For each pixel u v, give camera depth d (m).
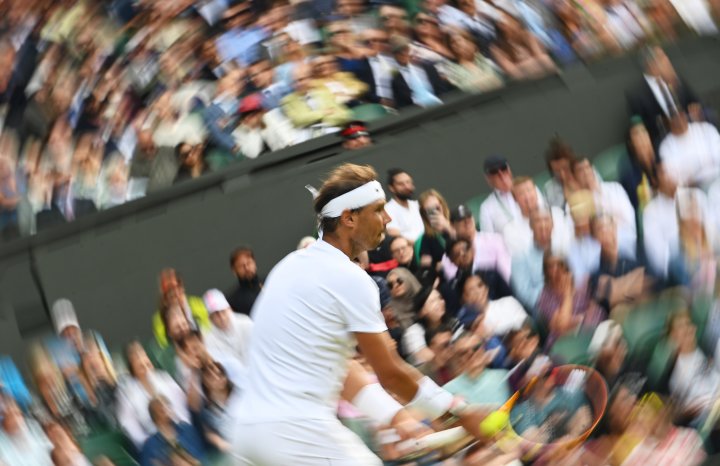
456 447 7.18
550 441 9.34
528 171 12.41
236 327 11.38
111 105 14.09
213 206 12.07
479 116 12.62
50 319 11.56
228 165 12.42
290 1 14.87
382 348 6.41
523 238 11.75
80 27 14.65
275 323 6.41
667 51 13.36
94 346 11.36
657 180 12.20
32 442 10.79
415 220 11.73
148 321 11.59
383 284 11.27
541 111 12.69
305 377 6.33
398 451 7.61
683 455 9.91
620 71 12.97
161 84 14.25
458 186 12.23
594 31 13.88
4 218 13.02
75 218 12.56
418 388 6.45
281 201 12.12
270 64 14.27
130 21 14.71
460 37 14.18
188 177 13.53
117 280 11.70
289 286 6.46
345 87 14.05
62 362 11.28
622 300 11.42
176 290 11.58
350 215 6.55
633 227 11.96
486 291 11.43
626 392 10.42
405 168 12.25
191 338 11.31
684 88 12.84
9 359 11.25
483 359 10.95
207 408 10.95
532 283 11.58
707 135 12.54
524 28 13.99
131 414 10.95
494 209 11.99
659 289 11.61
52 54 14.46
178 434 10.80
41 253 11.79
